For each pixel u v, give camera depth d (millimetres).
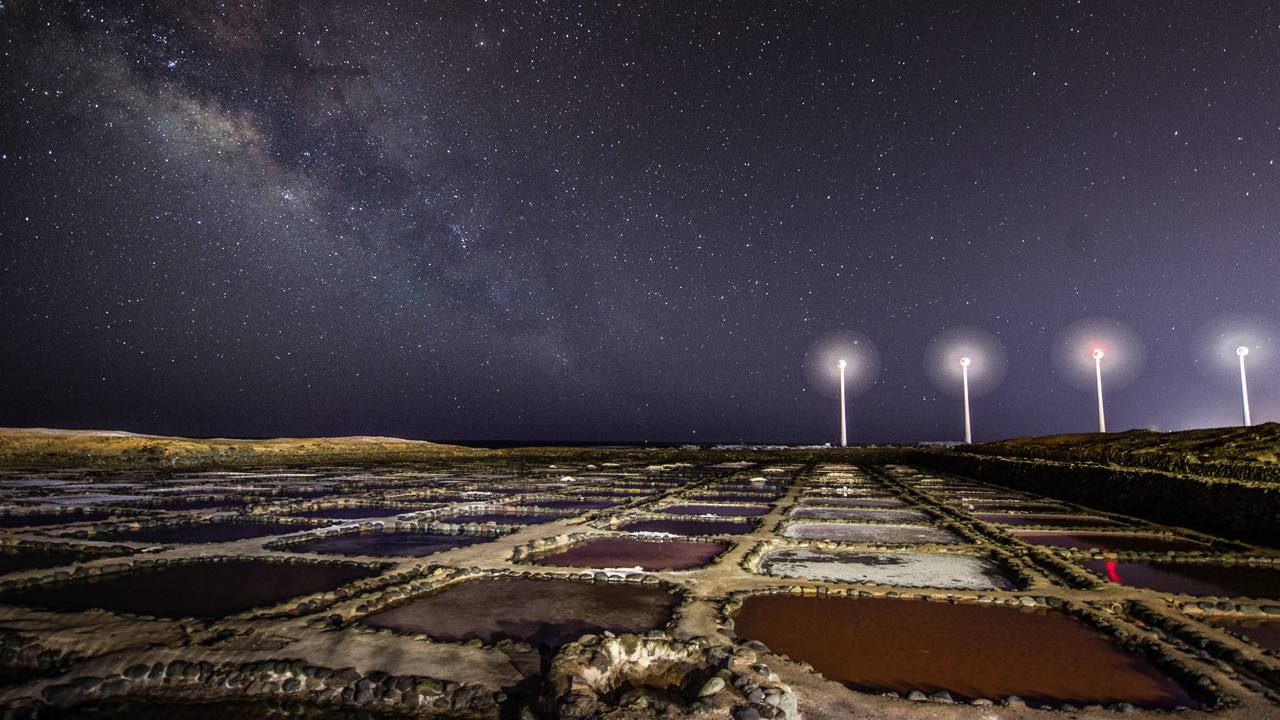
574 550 8477
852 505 13484
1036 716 3523
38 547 8391
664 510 12695
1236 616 5348
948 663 4379
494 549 8234
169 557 7742
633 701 3332
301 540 8961
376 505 13117
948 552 8211
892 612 5547
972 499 14398
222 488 16953
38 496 14664
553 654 3904
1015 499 14430
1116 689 3959
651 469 26875
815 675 4074
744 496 15398
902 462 33000
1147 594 5883
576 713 3201
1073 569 6754
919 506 13047
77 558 7828
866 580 6656
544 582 6613
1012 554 7887
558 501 14273
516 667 4211
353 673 4082
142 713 3721
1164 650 4445
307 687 3988
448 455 39156
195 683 4062
